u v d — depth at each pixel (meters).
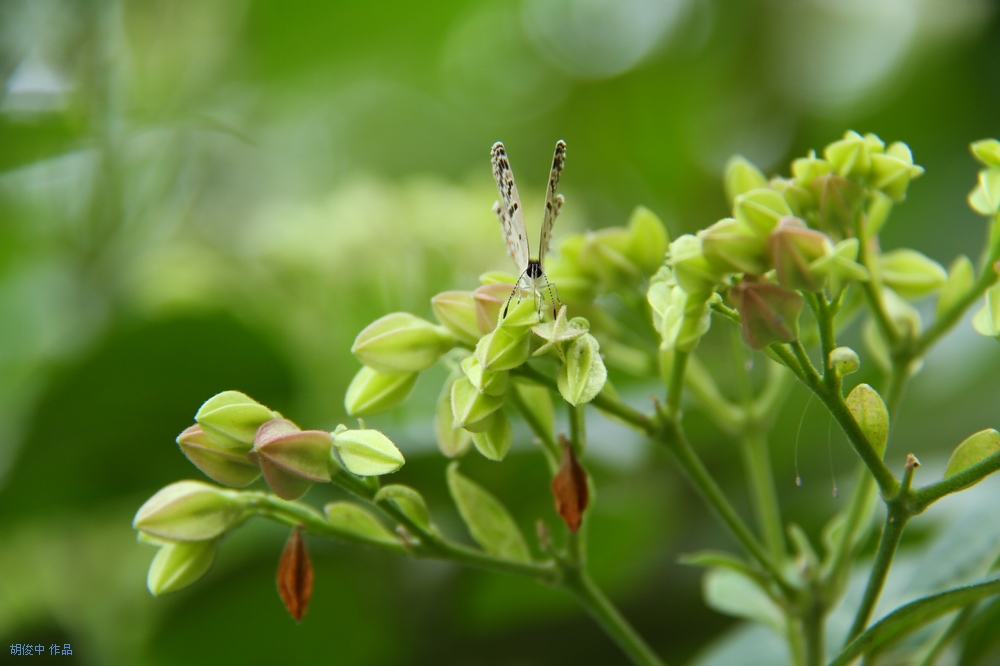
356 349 0.36
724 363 0.46
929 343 0.38
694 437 0.45
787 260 0.34
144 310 0.44
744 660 0.41
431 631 0.45
